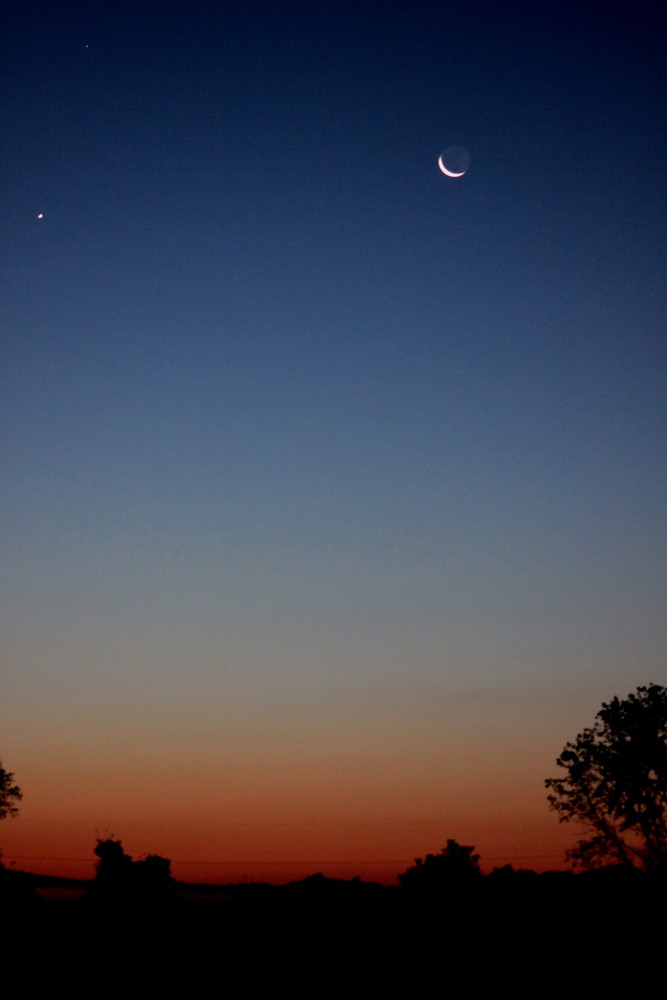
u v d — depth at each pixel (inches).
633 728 2127.2
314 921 1856.5
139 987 1503.4
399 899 2000.5
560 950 1615.4
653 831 2080.5
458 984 1486.2
